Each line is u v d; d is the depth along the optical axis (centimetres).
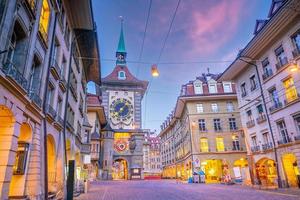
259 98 2464
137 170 5000
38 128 1173
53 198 1297
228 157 3553
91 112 4444
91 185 2734
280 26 2006
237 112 3794
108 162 4797
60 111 1645
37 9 1145
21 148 1065
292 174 2041
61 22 1617
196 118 3794
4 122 874
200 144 3644
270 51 2273
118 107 5506
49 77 1377
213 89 3959
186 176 4212
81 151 2741
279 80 2139
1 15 790
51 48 1357
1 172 812
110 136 5031
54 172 1456
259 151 2423
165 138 6769
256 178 2448
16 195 1009
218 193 1570
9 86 811
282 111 2097
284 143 2030
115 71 6088
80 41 2178
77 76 2284
